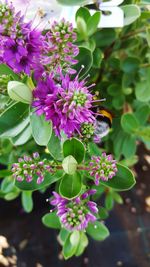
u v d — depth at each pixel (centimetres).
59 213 14
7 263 30
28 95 13
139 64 22
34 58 13
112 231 31
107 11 17
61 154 15
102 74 23
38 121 13
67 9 17
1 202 32
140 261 30
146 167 33
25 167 14
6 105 16
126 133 22
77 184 14
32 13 16
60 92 12
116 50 22
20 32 12
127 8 18
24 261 30
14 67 13
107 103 22
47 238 31
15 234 31
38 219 31
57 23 13
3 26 12
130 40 22
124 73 22
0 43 12
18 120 14
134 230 32
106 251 31
